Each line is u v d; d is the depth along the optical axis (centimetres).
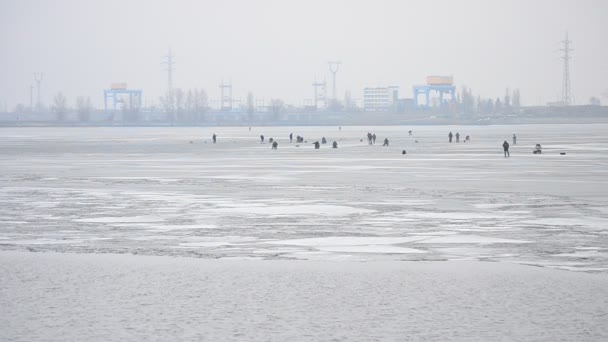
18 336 3089
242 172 11569
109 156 16900
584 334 3078
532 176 10394
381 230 5672
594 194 8025
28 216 6575
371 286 3909
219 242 5209
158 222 6156
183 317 3356
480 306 3512
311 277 4122
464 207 7000
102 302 3625
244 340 3017
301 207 7088
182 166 13150
